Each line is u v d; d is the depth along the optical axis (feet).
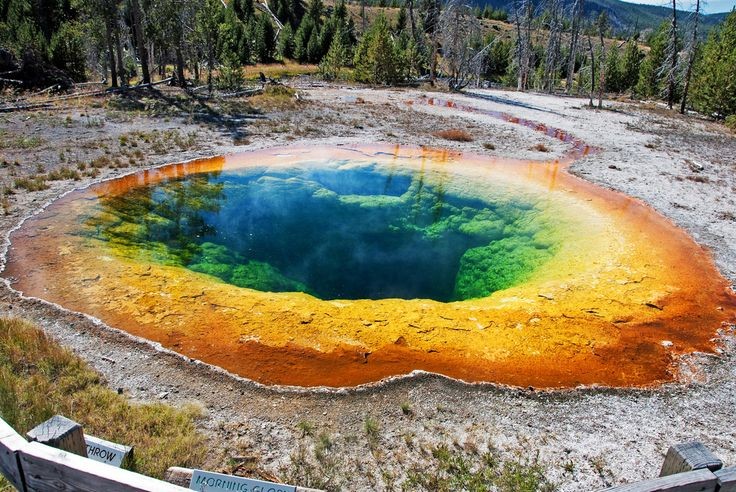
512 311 23.88
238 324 21.68
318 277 32.60
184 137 50.44
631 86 140.26
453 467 14.73
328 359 19.79
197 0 77.77
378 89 93.97
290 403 17.24
